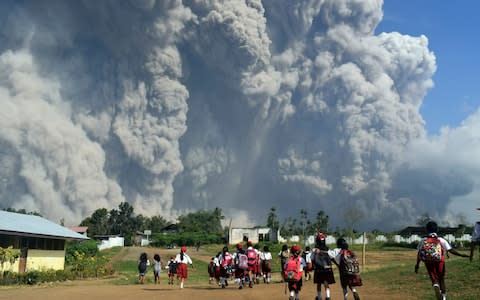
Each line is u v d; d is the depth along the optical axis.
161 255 69.62
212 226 139.50
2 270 32.28
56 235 39.09
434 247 11.12
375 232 99.62
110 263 54.50
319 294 13.63
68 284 30.06
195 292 19.53
